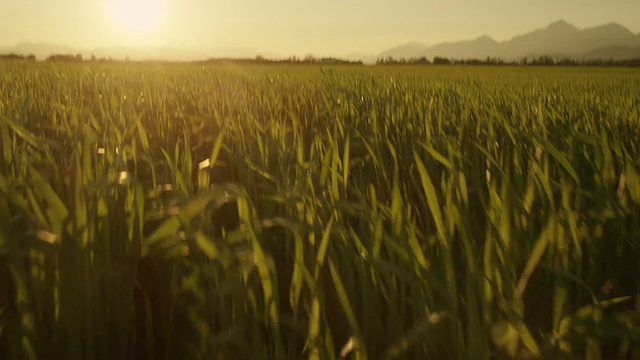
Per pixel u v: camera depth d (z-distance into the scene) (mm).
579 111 5324
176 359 1779
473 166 2658
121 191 2012
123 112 4883
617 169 2891
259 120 5125
